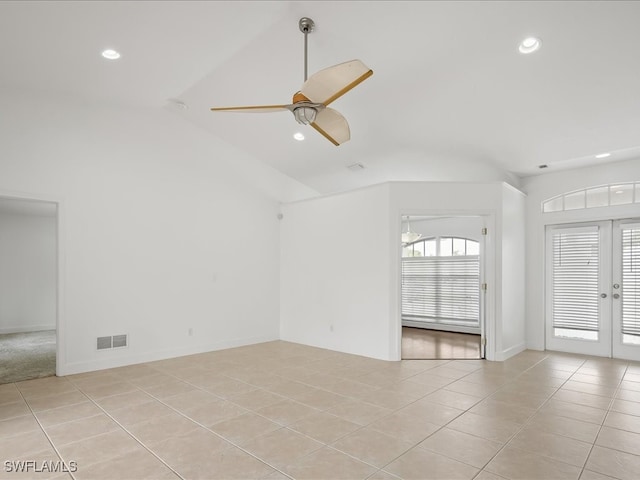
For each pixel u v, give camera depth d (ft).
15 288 26.30
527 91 12.84
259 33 11.50
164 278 17.67
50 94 14.67
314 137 18.11
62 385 13.55
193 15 10.18
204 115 17.56
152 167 17.44
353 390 13.03
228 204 20.21
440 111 14.52
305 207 21.35
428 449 8.84
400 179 20.83
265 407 11.44
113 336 16.03
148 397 12.30
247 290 20.92
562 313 19.60
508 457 8.49
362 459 8.39
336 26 10.97
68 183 15.06
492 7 9.74
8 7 9.20
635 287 17.67
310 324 20.77
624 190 18.08
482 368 15.98
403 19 10.45
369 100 14.44
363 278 18.45
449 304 26.89
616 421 10.46
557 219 19.76
